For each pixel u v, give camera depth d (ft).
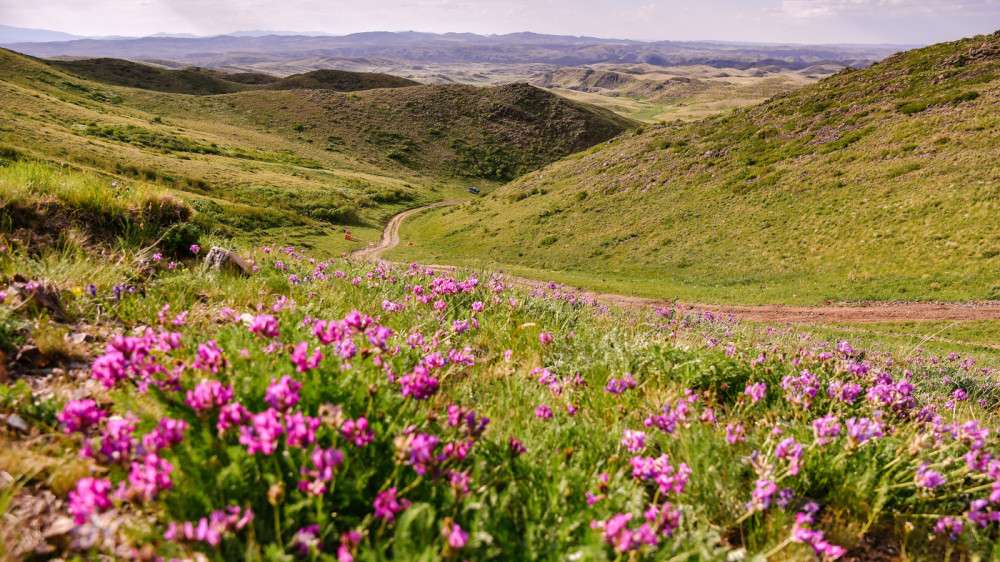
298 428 6.51
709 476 9.04
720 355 15.30
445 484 7.56
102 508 5.63
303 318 14.08
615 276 154.71
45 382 9.73
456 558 6.17
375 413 8.57
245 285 18.21
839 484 9.53
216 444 7.29
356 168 404.16
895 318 93.30
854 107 212.02
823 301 108.99
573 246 188.65
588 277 151.94
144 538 6.33
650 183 224.33
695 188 203.21
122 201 23.77
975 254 110.11
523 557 6.89
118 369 7.90
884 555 8.45
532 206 247.29
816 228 145.59
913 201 136.98
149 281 17.22
